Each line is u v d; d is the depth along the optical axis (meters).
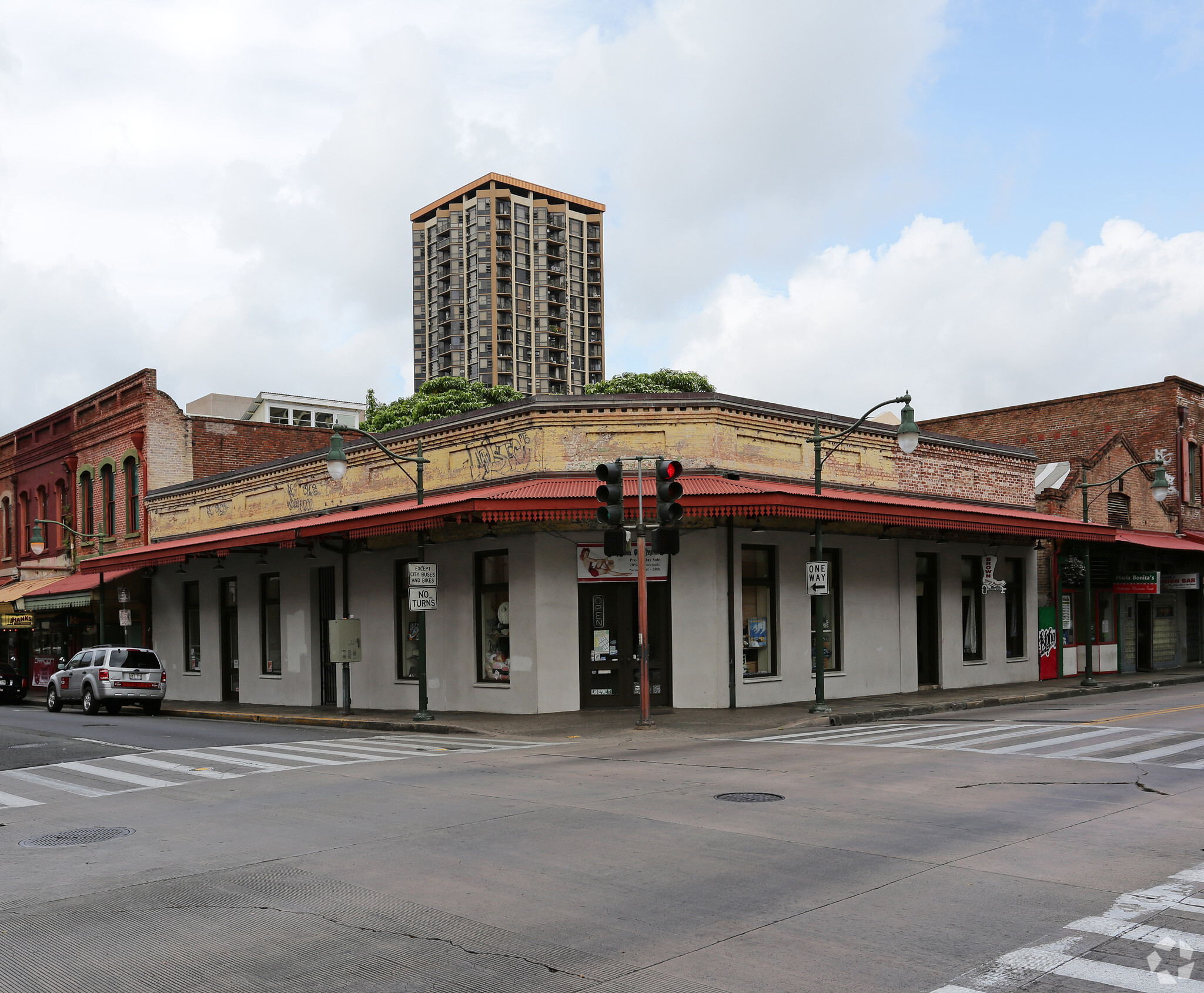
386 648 24.17
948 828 8.73
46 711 30.25
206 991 5.29
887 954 5.62
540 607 20.36
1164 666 36.88
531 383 139.12
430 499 23.09
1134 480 36.34
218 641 31.17
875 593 23.97
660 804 10.10
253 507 30.17
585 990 5.19
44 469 44.09
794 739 15.87
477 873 7.52
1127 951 5.62
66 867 8.23
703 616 20.34
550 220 143.00
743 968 5.45
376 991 5.24
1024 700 23.77
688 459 20.94
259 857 8.27
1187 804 9.74
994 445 28.38
